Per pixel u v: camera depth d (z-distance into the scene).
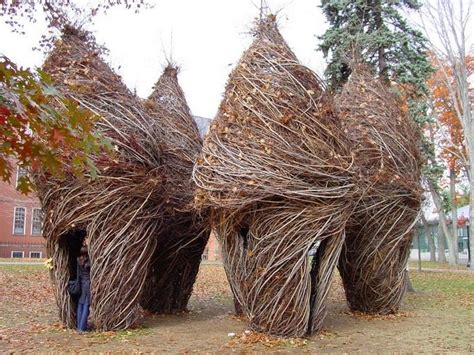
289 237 6.55
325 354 5.99
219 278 18.62
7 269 19.22
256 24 7.48
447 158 29.89
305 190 6.44
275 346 6.37
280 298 6.68
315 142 6.54
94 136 3.49
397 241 9.02
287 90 6.72
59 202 7.07
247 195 6.54
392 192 8.88
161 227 8.05
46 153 3.39
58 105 3.50
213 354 5.94
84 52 7.73
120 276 7.19
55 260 7.48
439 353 6.16
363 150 8.90
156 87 9.84
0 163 3.35
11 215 35.81
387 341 6.90
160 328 7.68
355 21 15.99
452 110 27.19
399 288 9.34
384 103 9.48
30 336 6.94
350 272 9.34
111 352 5.98
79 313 7.25
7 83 2.88
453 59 20.98
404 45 15.63
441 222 31.39
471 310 10.14
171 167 8.53
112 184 7.02
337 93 14.92
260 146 6.54
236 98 6.97
